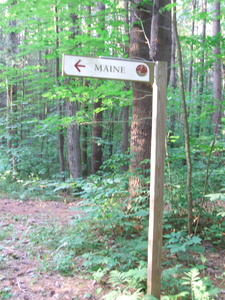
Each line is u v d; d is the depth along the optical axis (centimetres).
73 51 639
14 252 424
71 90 643
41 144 1446
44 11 609
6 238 486
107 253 408
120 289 326
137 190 496
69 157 1052
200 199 522
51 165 1416
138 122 564
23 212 684
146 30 578
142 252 396
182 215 508
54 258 389
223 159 574
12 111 1177
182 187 494
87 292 322
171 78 1364
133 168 567
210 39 571
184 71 1898
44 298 309
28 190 925
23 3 583
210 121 950
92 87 662
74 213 698
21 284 336
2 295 309
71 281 349
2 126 1296
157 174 283
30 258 405
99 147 1273
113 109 1336
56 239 473
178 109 636
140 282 328
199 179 531
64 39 612
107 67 284
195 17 498
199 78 1095
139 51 577
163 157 285
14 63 1059
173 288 317
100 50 625
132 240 421
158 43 532
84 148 1405
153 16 532
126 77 287
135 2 571
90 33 639
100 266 374
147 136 561
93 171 1275
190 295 312
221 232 468
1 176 1066
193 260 407
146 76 289
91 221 536
